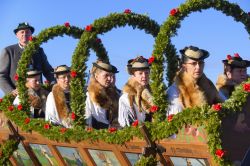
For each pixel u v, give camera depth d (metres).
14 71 9.86
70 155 7.16
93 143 6.64
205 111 5.30
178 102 6.24
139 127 5.91
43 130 7.35
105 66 7.62
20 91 8.13
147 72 7.23
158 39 6.17
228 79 7.91
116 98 7.83
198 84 6.31
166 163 5.84
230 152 5.27
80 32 8.27
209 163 5.30
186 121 5.45
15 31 10.02
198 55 6.22
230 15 6.70
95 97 7.61
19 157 8.25
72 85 7.08
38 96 8.84
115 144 6.33
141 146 6.01
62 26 8.15
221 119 5.25
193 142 5.38
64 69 8.12
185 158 5.59
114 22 7.40
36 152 7.80
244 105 5.45
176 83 6.34
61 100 8.02
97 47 8.45
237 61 7.84
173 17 6.22
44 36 8.12
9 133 8.13
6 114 8.12
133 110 7.13
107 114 7.66
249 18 6.79
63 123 7.96
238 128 5.38
